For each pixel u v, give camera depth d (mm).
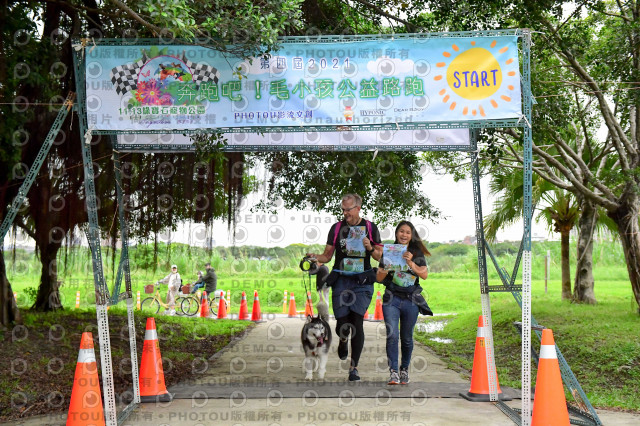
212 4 5652
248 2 5328
